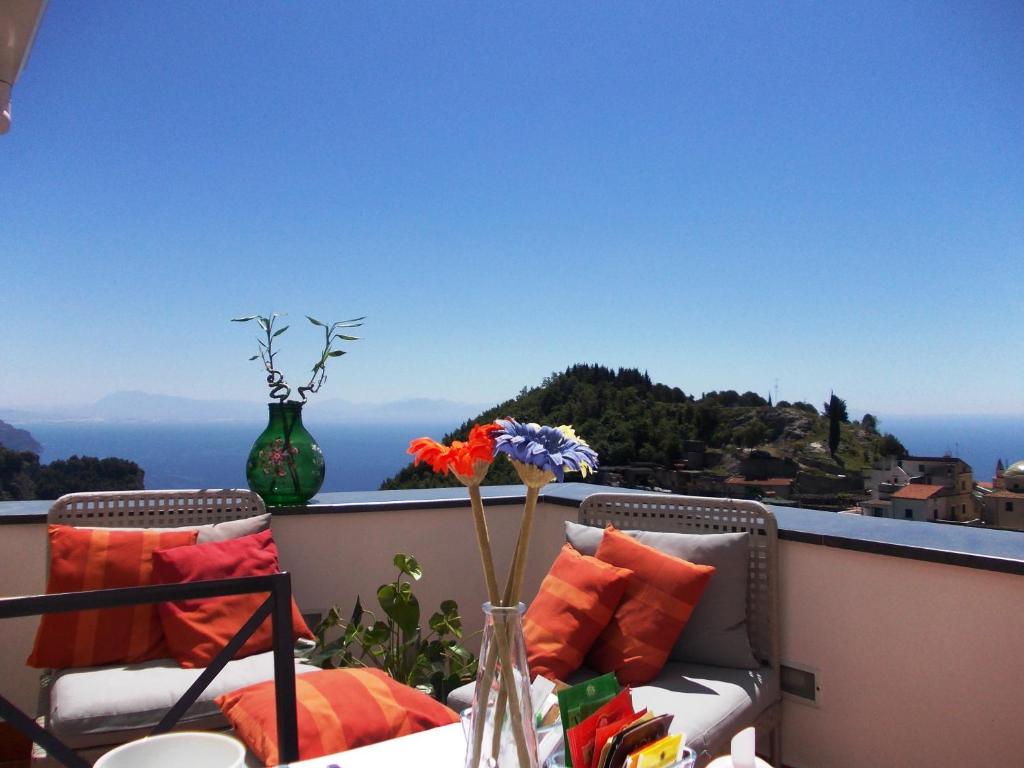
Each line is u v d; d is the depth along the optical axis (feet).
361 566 9.75
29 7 5.82
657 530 8.25
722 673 7.16
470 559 10.35
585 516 8.64
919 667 6.93
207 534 8.13
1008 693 6.42
